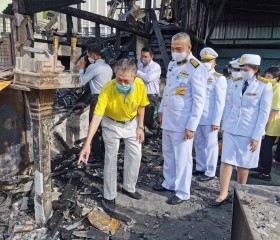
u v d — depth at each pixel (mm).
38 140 2521
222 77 3965
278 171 4977
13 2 3092
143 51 4863
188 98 3227
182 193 3506
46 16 8805
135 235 2803
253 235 1667
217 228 3008
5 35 3127
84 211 3029
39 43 6832
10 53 3141
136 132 3236
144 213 3227
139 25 6770
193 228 2992
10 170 3357
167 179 3781
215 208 3410
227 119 3309
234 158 3242
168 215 3213
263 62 8938
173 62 3520
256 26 8773
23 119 3381
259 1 7973
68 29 5527
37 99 2373
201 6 8383
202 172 4453
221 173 3375
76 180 3617
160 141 5887
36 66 2213
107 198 3219
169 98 3348
